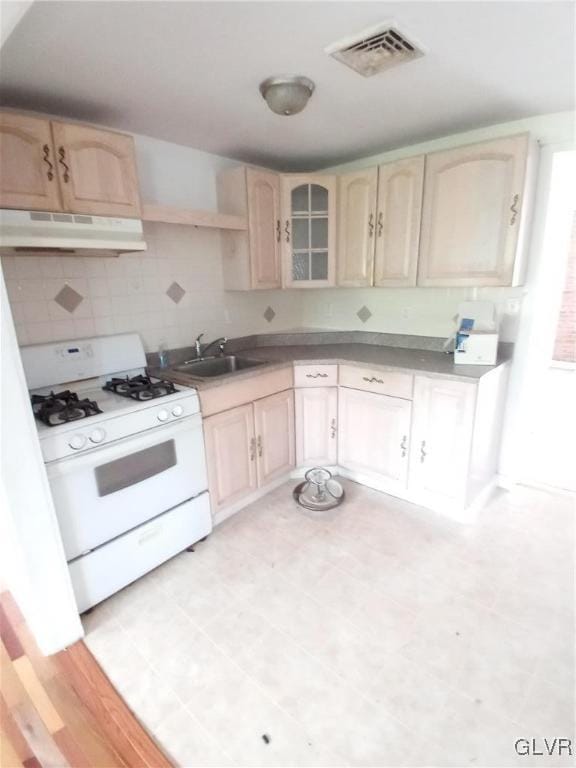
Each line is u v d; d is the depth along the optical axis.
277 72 1.53
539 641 1.52
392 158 2.59
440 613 1.66
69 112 1.86
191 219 2.17
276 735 1.24
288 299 3.28
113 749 1.22
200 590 1.83
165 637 1.60
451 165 2.11
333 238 2.65
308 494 2.54
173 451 1.91
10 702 1.36
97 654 1.53
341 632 1.59
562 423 3.40
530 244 2.22
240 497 2.37
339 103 1.84
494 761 1.15
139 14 1.16
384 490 2.58
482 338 2.19
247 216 2.47
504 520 2.29
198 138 2.27
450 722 1.26
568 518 2.30
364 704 1.32
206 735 1.25
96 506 1.65
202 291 2.64
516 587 1.79
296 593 1.79
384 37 1.31
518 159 1.92
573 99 1.84
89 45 1.32
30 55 1.36
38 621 1.49
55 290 1.97
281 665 1.46
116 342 2.16
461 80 1.63
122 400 1.84
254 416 2.36
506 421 2.53
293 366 2.56
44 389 1.90
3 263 1.80
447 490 2.24
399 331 2.90
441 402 2.13
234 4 1.13
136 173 1.86
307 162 2.82
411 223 2.32
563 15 1.20
